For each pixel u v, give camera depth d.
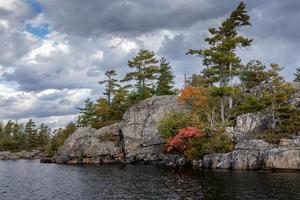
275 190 33.03
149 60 97.31
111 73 105.69
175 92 99.06
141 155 72.94
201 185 37.84
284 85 57.91
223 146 54.81
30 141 168.00
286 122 55.09
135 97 92.44
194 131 59.62
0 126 184.38
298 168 45.41
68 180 48.22
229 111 65.50
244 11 65.56
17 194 37.47
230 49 67.38
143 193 35.19
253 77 73.88
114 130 81.50
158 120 74.94
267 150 47.88
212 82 70.38
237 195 31.56
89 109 113.88
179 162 60.91
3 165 85.38
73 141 85.50
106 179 47.34
